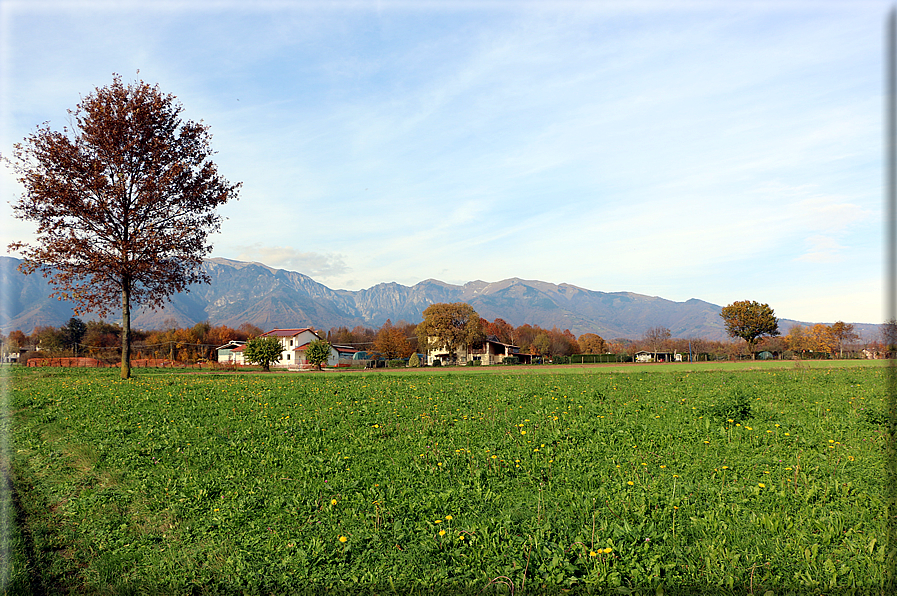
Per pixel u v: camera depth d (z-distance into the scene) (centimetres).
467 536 691
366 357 11644
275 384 2795
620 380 2912
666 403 1752
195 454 1139
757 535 675
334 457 1098
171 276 3241
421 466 1019
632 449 1115
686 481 891
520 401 1900
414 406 1781
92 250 2912
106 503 857
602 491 842
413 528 729
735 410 1383
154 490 911
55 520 800
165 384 2642
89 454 1125
